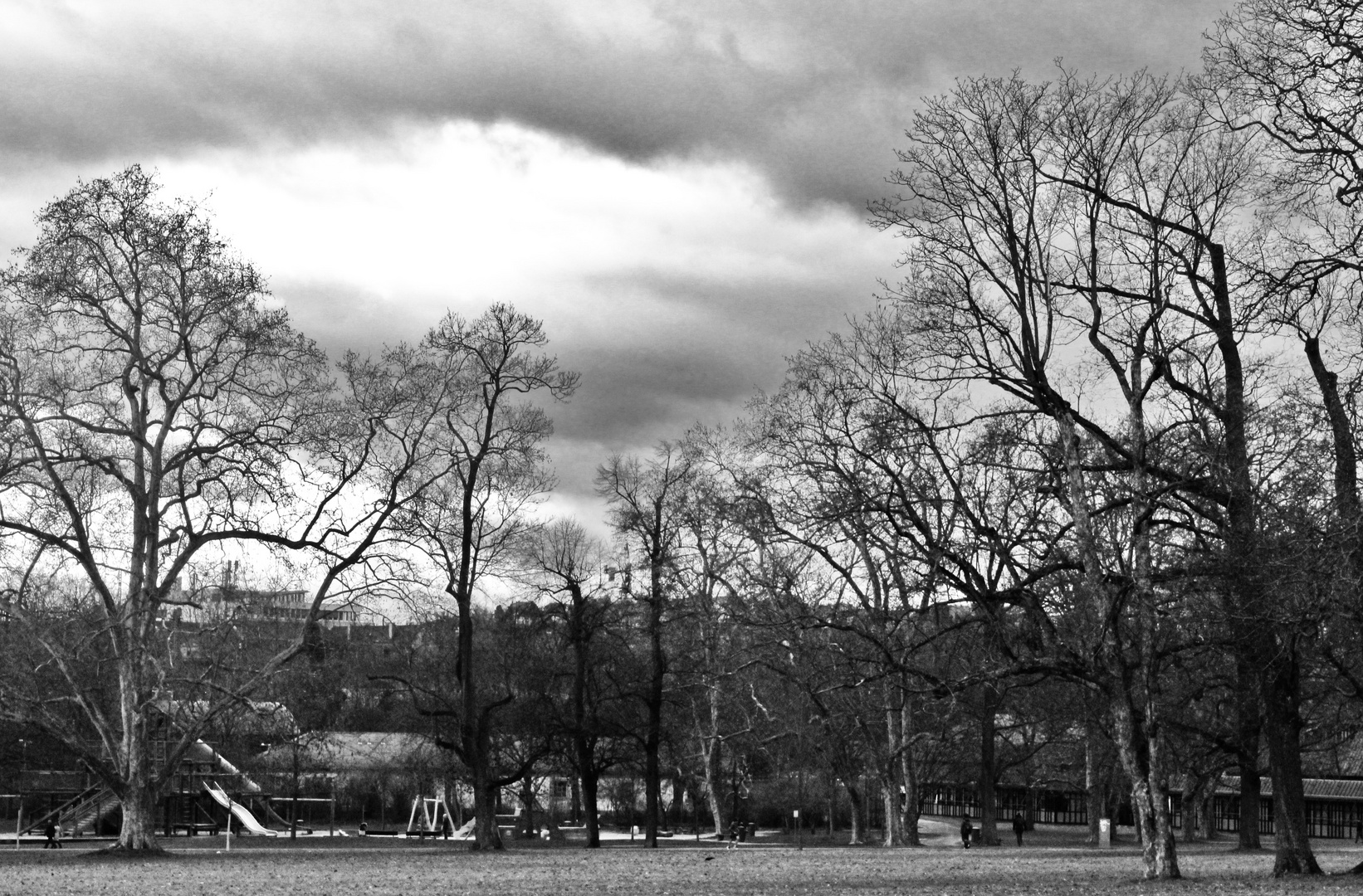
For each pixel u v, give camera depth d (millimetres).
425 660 76688
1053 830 112000
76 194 51375
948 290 34938
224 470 52562
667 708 77250
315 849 66688
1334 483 31484
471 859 54781
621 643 70938
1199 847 70188
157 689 53812
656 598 69000
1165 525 36750
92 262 51562
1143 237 34375
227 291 52281
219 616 60250
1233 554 32688
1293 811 36156
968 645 38875
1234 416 34250
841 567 54125
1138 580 34312
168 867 46969
